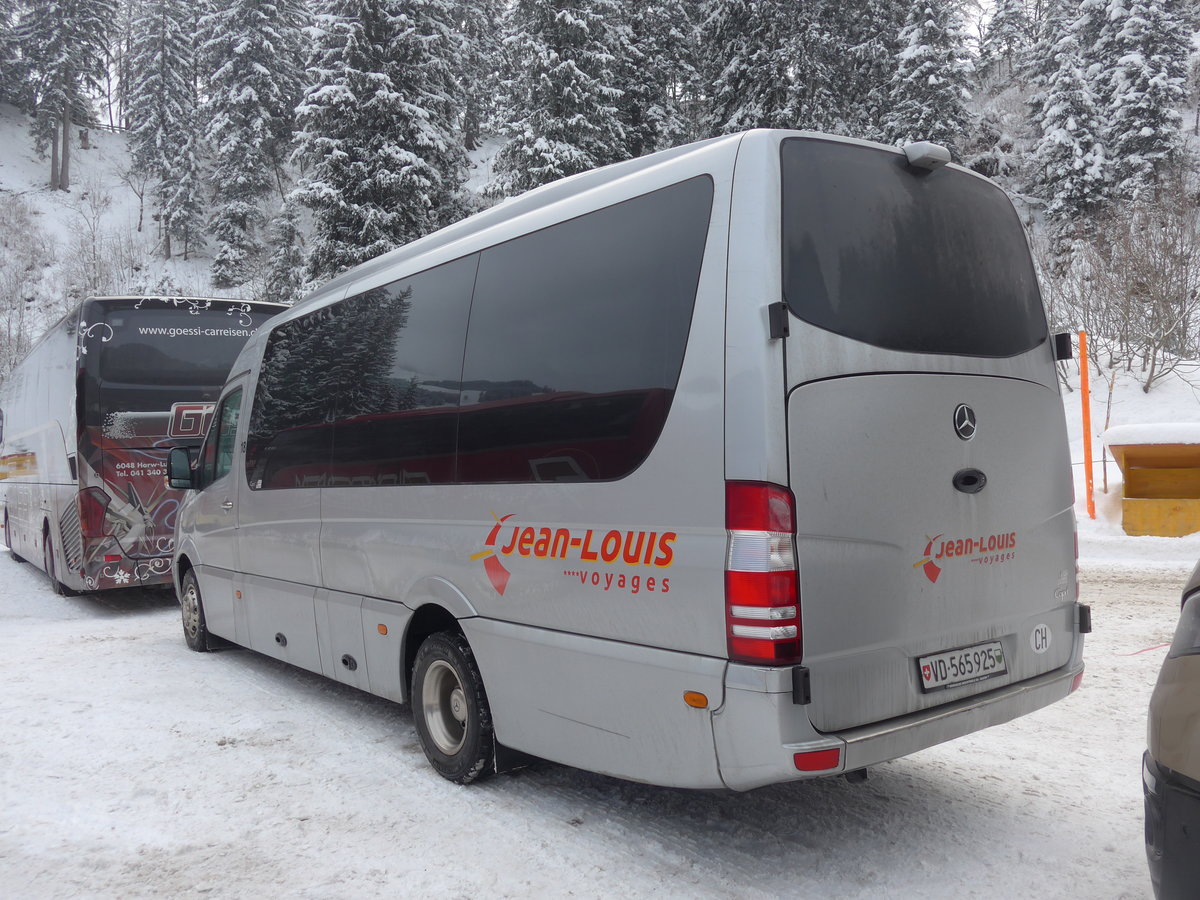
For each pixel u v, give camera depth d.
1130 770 4.12
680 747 3.04
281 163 54.25
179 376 9.94
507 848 3.55
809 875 3.23
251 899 3.23
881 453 3.04
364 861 3.50
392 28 27.06
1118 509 10.97
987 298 3.57
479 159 60.06
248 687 6.28
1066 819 3.62
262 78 49.47
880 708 2.99
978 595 3.33
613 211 3.52
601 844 3.55
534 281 3.86
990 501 3.39
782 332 2.83
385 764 4.60
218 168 51.50
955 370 3.32
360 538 4.91
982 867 3.24
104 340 9.59
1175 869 2.12
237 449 6.58
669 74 41.28
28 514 12.73
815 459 2.88
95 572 9.49
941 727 3.09
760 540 2.78
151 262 55.38
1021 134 47.22
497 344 4.01
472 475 4.05
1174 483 10.45
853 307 3.07
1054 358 3.83
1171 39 41.41
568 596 3.47
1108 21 42.47
